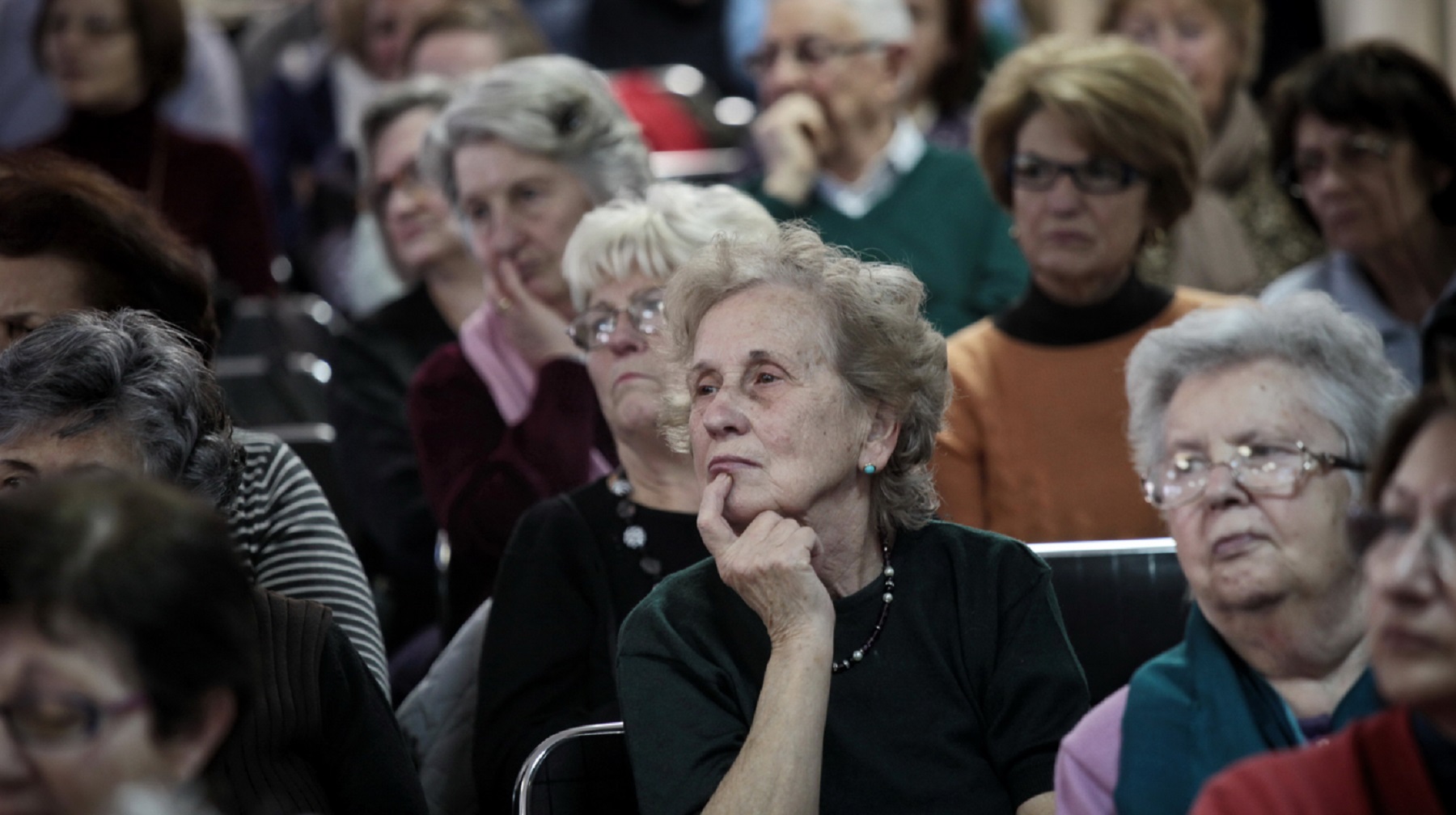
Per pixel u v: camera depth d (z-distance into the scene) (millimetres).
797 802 6238
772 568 6613
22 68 18734
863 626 6922
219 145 16047
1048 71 10445
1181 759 6113
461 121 10625
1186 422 6336
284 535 8055
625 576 8148
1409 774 4793
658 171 17516
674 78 20609
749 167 17031
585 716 7863
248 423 12609
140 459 6508
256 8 24375
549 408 10258
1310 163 11953
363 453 11867
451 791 8297
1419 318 11859
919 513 7137
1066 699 6816
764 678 6582
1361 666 6195
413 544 11445
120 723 4668
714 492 6789
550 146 10508
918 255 13211
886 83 13570
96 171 8625
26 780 4656
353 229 18188
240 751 6449
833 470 6836
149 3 15375
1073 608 7719
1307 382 6227
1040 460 10000
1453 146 11578
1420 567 4652
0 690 4641
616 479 8492
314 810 6531
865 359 6879
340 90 19328
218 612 4828
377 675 7844
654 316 8352
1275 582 6086
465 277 12539
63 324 6723
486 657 8102
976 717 6859
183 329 8031
